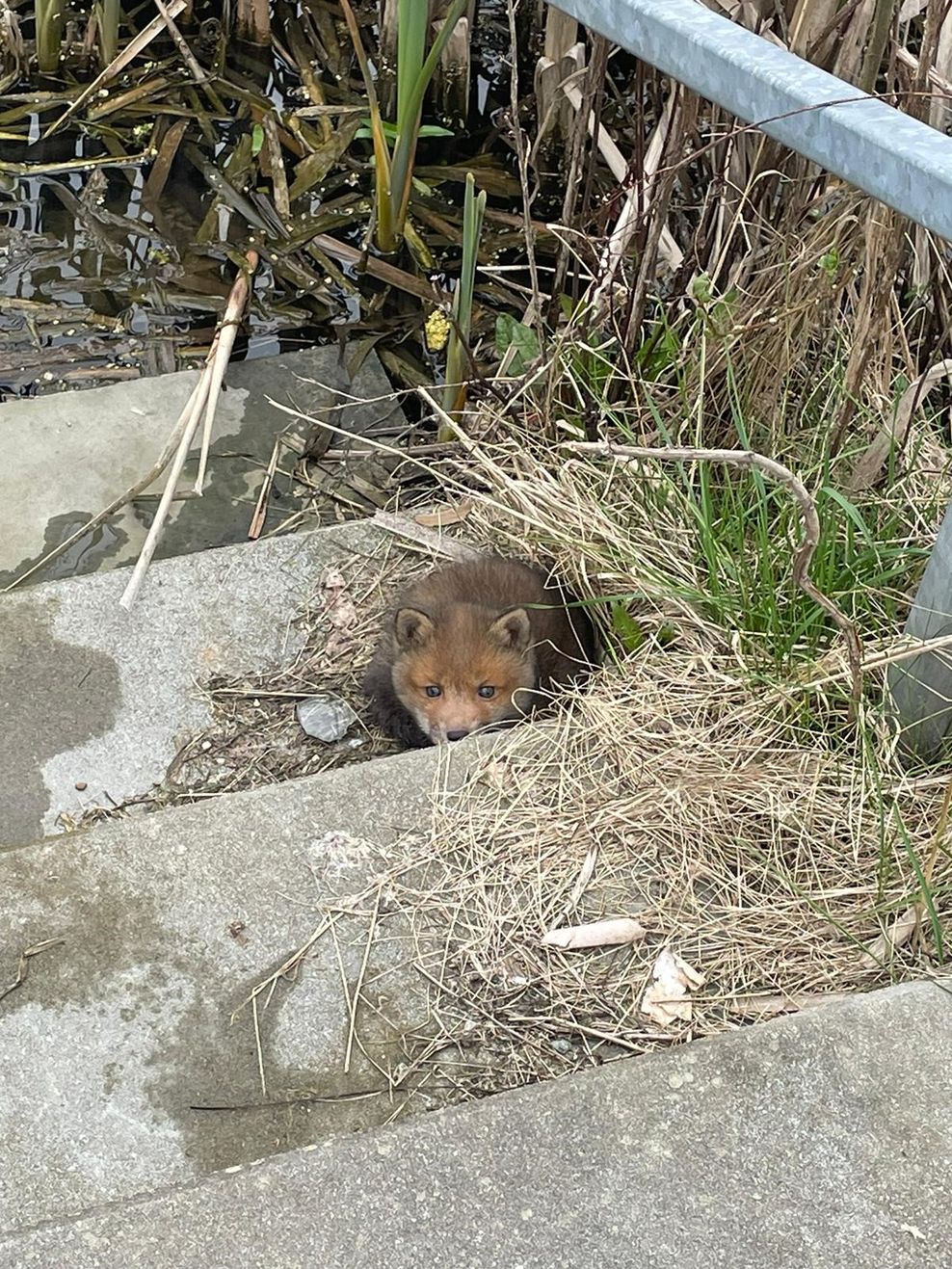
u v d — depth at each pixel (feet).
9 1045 2.58
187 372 4.69
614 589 3.62
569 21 4.94
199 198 5.50
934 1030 2.40
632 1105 2.29
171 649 3.65
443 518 4.05
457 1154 2.24
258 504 4.26
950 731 2.94
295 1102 2.55
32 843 3.04
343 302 5.10
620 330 4.05
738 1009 2.64
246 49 6.11
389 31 5.85
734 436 3.81
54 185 5.54
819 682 3.06
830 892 2.79
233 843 2.86
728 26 2.52
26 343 4.91
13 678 3.52
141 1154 2.48
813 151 2.40
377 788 2.97
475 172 5.62
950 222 2.19
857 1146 2.25
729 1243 2.14
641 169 3.76
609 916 2.78
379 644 3.73
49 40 5.90
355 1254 2.13
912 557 3.31
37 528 4.16
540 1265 2.12
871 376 3.74
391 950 2.73
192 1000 2.65
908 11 3.68
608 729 3.09
